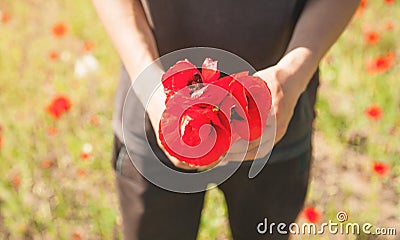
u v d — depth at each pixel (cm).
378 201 365
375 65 401
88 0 640
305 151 220
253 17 202
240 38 204
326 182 379
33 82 511
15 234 342
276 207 222
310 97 218
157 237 227
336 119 428
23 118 445
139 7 199
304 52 188
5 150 405
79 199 366
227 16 203
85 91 482
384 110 435
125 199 224
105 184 381
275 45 206
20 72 527
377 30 536
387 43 514
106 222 341
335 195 367
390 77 469
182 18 204
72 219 351
